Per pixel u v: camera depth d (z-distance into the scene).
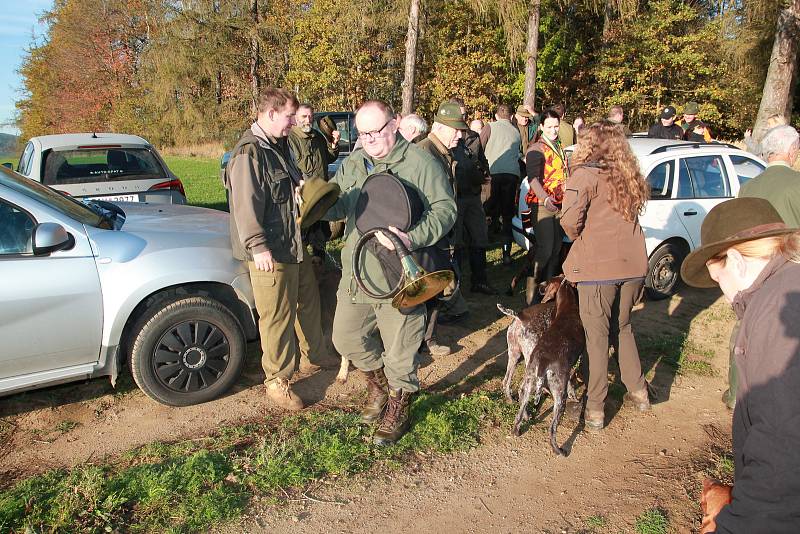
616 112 8.72
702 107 24.05
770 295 1.54
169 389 4.07
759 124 15.33
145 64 32.44
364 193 3.34
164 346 4.02
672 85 24.89
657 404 4.38
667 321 5.95
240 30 31.11
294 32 30.00
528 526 3.11
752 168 6.83
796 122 22.41
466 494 3.36
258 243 3.62
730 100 23.69
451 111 4.99
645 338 5.49
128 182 7.29
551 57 25.31
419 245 3.26
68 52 40.50
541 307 4.21
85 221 3.97
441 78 25.14
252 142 3.69
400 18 22.83
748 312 1.59
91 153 7.29
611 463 3.67
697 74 24.50
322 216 3.56
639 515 3.19
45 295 3.60
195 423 4.02
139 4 37.16
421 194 3.38
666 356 5.15
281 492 3.29
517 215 7.15
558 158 5.67
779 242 1.62
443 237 3.68
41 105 45.91
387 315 3.48
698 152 6.55
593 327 3.85
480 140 8.57
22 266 3.57
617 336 4.13
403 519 3.15
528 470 3.59
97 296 3.77
